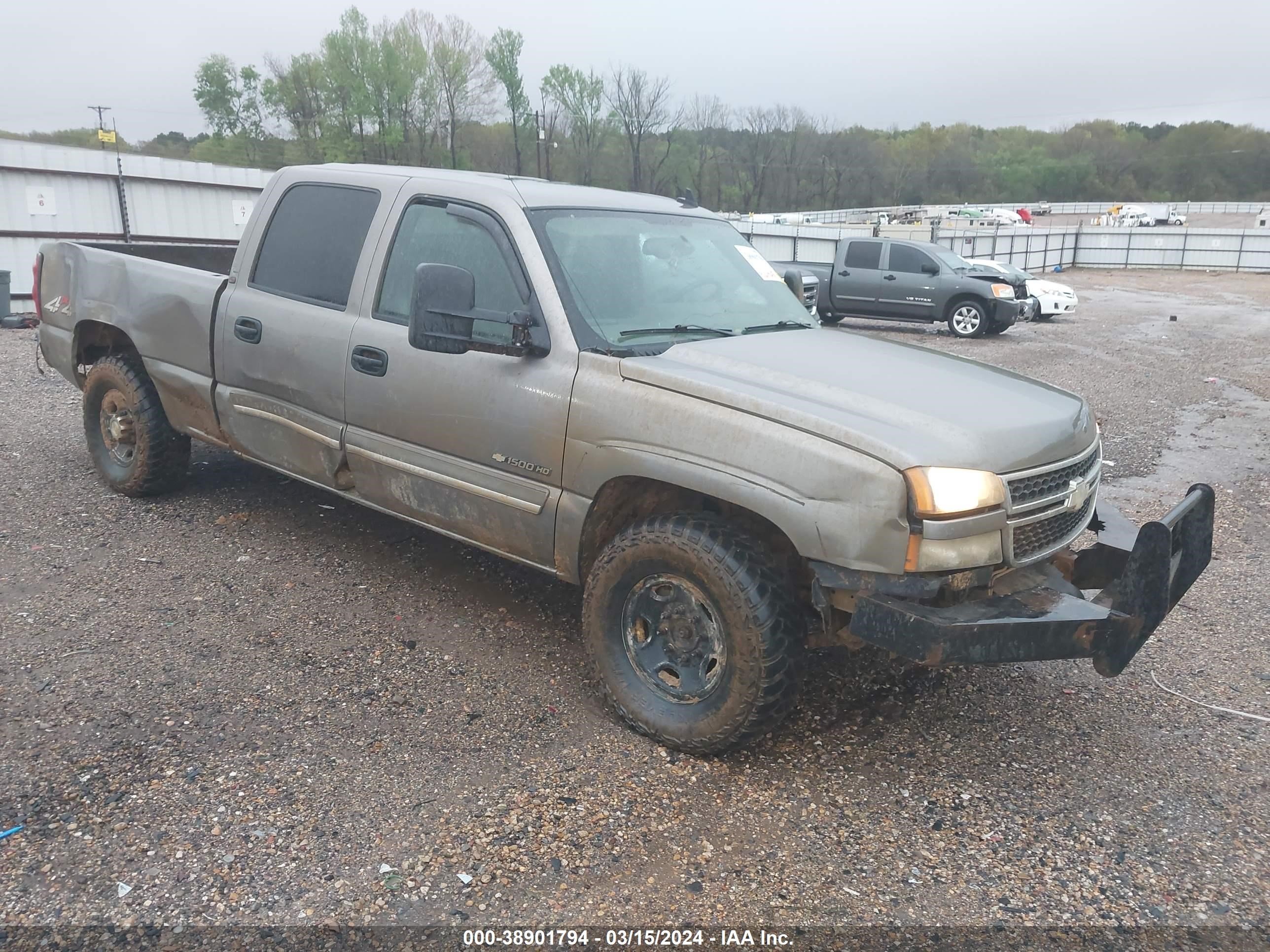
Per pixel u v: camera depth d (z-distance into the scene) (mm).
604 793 3082
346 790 3033
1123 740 3566
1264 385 12500
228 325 4684
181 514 5465
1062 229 46219
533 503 3600
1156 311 24938
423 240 4047
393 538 5285
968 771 3318
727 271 4328
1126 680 4059
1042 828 3012
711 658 3221
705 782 3168
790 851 2844
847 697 3816
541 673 3881
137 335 5188
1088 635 2932
